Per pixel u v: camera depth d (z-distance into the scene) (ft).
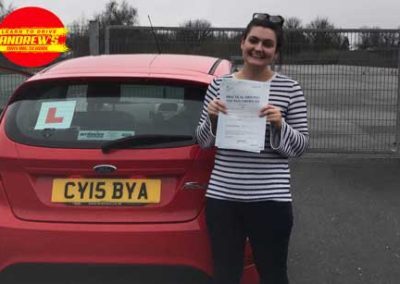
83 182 10.75
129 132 10.92
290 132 9.25
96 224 10.60
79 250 10.60
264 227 9.63
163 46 27.86
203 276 10.81
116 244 10.53
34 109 11.46
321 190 22.06
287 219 9.65
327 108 27.53
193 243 10.55
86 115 11.25
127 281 11.71
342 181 23.44
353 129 27.66
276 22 9.46
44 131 11.07
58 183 10.79
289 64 26.94
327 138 27.81
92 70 11.88
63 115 11.27
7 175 10.91
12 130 11.18
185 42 27.71
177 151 10.68
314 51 26.96
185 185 10.65
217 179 9.66
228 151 9.51
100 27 28.84
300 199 20.80
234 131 9.29
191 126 11.00
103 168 10.60
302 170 25.20
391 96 27.25
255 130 9.24
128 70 11.84
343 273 14.20
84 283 11.72
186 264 10.59
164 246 10.53
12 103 11.70
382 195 21.36
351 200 20.67
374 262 14.88
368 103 27.43
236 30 27.22
